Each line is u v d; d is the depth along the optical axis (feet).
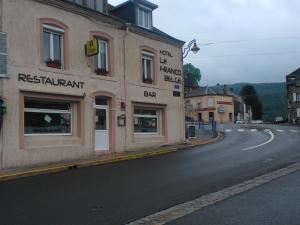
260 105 366.43
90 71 65.82
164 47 82.28
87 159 61.46
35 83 57.26
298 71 252.62
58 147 59.72
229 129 134.31
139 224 24.29
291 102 248.11
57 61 61.00
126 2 77.71
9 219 26.48
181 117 85.66
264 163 48.93
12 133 54.08
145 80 77.46
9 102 53.98
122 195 32.99
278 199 29.58
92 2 69.21
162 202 30.04
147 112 78.95
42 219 26.22
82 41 64.85
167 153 68.28
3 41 53.83
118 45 71.72
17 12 55.83
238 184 35.83
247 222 23.99
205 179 39.14
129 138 72.64
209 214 25.96
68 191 35.68
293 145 72.02
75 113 63.77
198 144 82.28
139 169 48.80
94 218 26.07
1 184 42.42
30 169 51.42
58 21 61.21
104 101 69.41
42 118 59.36
